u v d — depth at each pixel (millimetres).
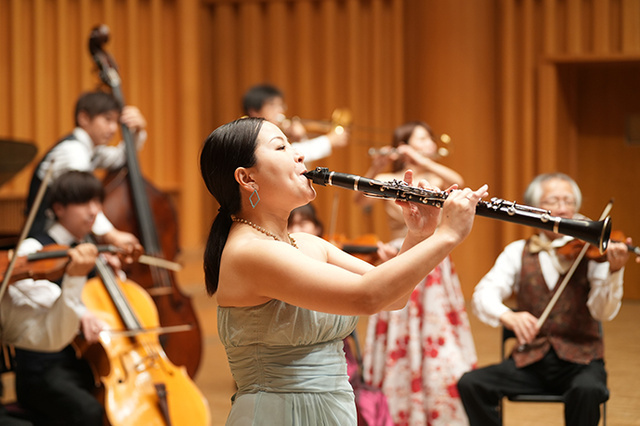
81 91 7039
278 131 1791
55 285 3107
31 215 2727
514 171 6914
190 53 7527
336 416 1752
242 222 1801
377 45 7289
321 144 4949
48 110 6977
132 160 4496
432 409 3574
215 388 4613
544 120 6828
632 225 7105
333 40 7406
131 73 7289
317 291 1576
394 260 1559
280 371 1740
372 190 1709
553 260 3127
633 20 6520
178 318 4160
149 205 4426
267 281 1639
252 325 1735
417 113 7285
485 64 6852
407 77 7355
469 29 6805
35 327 2953
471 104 6820
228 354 1819
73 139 4242
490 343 5395
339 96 7465
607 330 5449
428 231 1740
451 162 6883
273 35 7547
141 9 7406
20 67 6801
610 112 7137
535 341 3072
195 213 7586
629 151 7086
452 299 3693
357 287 1543
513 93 6891
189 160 7551
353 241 3729
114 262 3387
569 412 2873
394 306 1866
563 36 6812
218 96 7762
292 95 7586
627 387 3994
